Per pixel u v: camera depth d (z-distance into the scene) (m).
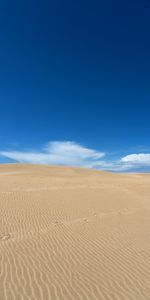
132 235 8.24
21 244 6.99
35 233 8.12
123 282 5.03
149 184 27.28
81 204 13.66
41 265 5.67
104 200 15.39
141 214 11.78
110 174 50.81
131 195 18.34
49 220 9.92
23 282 4.86
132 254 6.55
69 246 7.03
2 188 18.50
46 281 4.94
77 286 4.80
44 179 29.25
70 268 5.58
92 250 6.79
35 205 12.57
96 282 4.99
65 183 24.66
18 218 9.88
